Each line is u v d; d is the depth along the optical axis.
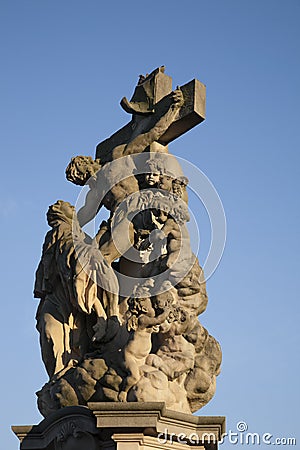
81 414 27.39
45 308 30.20
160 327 28.19
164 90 31.81
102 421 26.72
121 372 27.78
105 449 27.17
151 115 31.56
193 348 28.58
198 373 28.67
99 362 28.12
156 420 26.61
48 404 28.64
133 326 27.86
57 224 30.92
